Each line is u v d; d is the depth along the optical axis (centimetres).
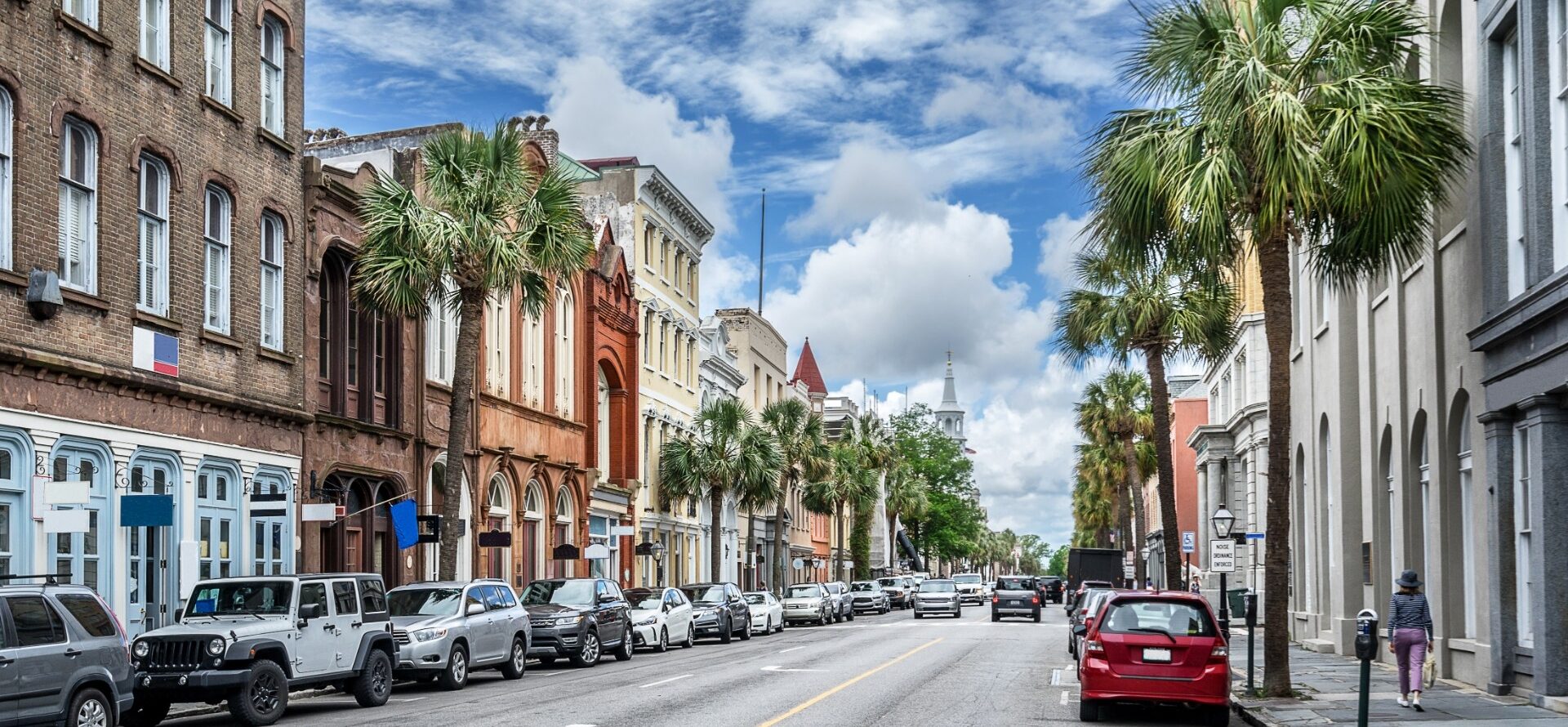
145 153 2366
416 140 4038
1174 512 3509
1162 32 1980
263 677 1769
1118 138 2047
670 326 5825
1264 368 5353
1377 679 2405
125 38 2291
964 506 11681
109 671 1485
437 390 3525
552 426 4366
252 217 2698
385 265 2756
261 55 2778
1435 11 2311
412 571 3369
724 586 4100
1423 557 2570
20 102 2020
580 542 4588
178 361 2419
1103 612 1770
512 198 2872
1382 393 2809
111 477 2223
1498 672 2042
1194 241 1997
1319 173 1853
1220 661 1725
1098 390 6969
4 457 2003
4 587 1388
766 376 7869
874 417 9262
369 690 2016
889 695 2091
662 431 5703
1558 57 1875
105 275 2217
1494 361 2059
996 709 1903
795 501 8444
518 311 4088
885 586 8762
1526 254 1959
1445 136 1933
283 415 2761
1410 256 2058
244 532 2620
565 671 2778
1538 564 1892
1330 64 1967
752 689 2198
